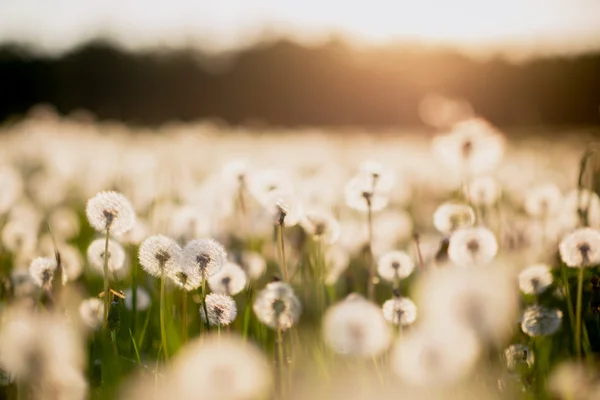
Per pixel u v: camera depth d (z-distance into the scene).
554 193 4.71
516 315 2.63
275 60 33.25
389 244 5.26
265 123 31.31
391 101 28.80
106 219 2.38
